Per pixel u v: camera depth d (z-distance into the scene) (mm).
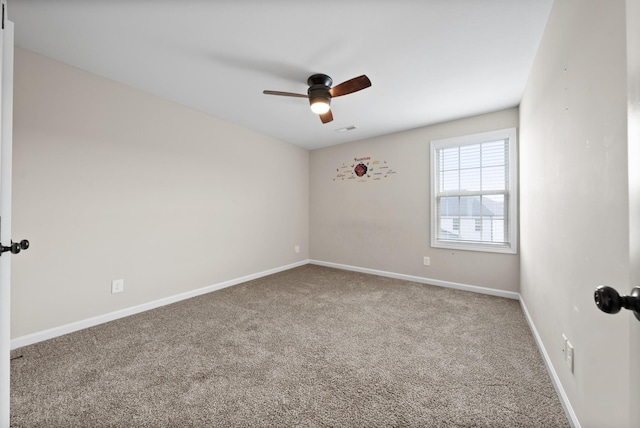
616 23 899
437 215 3605
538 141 1951
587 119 1132
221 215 3420
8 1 1509
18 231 1947
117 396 1467
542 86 1826
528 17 1647
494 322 2400
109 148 2408
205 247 3232
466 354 1884
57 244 2123
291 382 1593
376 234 4141
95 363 1767
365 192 4254
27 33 1799
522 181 2670
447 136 3455
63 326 2150
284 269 4434
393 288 3432
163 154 2807
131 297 2566
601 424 1007
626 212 852
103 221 2373
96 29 1764
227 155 3486
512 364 1761
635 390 551
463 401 1432
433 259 3611
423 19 1667
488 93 2645
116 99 2449
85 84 2260
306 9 1593
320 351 1935
